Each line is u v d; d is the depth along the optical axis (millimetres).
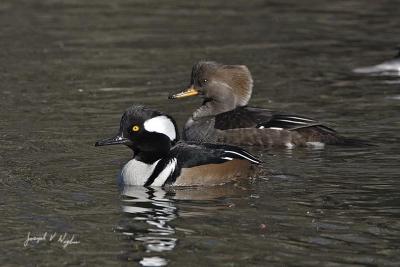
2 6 29828
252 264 9742
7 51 23359
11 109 17688
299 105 17938
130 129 12953
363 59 22500
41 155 14375
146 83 20062
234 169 12961
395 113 17078
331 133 15328
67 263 9852
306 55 22969
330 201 11867
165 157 12969
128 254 10078
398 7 29891
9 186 12656
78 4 30516
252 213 11406
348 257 9914
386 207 11586
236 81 16594
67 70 21328
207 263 9781
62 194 12305
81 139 15438
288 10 29453
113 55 23047
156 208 11680
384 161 13859
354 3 30688
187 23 27359
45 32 25797
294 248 10180
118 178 12969
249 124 15719
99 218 11281
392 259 9852
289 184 12719
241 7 30031
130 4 30578
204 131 16031
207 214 11383
